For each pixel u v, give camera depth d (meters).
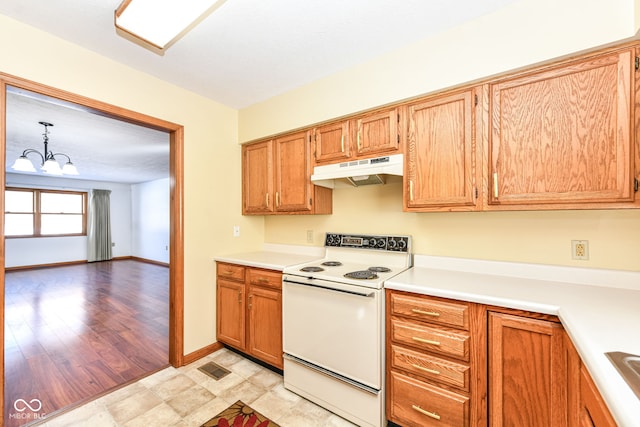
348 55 1.85
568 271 1.54
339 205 2.44
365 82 1.92
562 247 1.57
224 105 2.65
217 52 1.82
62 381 2.07
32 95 1.62
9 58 1.49
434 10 1.45
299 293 1.89
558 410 1.14
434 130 1.68
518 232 1.69
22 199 6.62
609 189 1.24
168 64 1.96
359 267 2.04
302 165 2.31
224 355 2.47
